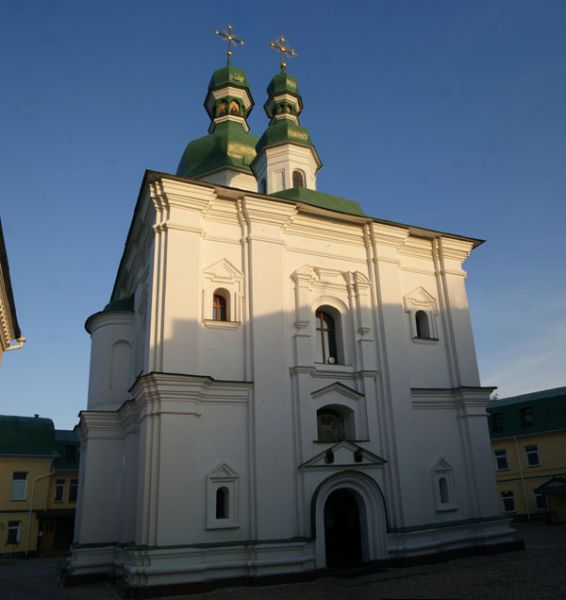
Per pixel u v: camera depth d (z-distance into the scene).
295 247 21.36
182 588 15.05
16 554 38.34
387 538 18.59
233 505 17.05
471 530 20.80
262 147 27.28
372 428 20.08
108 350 23.55
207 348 18.44
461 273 24.67
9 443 40.88
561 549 21.59
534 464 42.00
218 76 34.56
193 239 19.05
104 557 19.88
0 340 21.16
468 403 22.34
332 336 21.55
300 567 16.77
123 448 21.23
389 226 22.95
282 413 18.53
